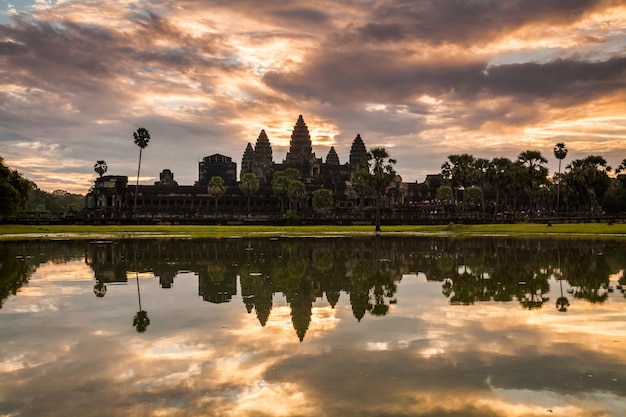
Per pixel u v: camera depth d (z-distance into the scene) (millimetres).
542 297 24609
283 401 12281
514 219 106812
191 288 27625
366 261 40844
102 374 14109
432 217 120500
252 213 143375
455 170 121625
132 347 16500
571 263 38281
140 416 11555
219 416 11539
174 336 17766
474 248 53188
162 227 94688
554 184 157750
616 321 19672
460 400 12344
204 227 97750
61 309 22172
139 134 127938
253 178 144375
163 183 187500
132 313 21375
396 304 23188
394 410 11797
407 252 48938
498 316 20641
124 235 78000
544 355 15586
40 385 13336
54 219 98375
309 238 73062
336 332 18266
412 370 14312
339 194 166625
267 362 15023
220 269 35688
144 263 39438
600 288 27094
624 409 11891
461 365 14719
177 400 12391
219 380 13648
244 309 22156
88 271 34531
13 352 16047
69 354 15828
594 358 15289
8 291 26734
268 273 33625
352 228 99688
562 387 13117
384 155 92250
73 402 12305
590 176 110625
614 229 79812
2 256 44875
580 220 98000
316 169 190000
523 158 113188
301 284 28969
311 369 14430
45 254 46812
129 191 147500
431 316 20719
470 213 130625
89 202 186625
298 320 20094
